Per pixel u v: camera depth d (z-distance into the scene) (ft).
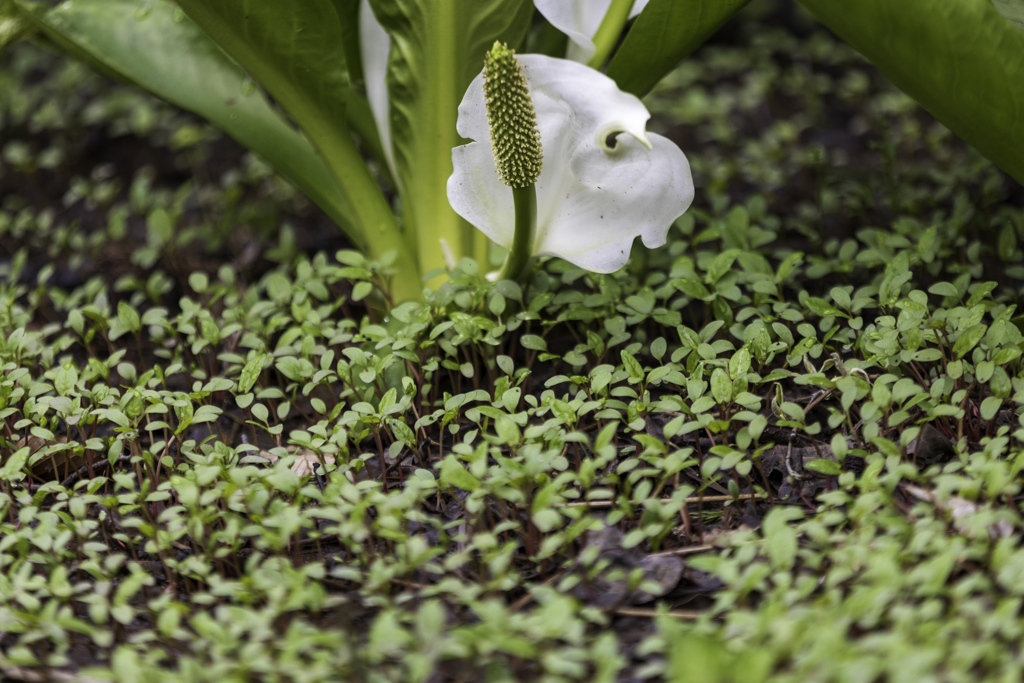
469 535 4.11
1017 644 3.90
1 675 3.98
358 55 4.57
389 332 4.42
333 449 4.15
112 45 4.55
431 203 4.43
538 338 4.31
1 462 4.27
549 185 4.29
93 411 4.25
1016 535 4.04
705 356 4.22
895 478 4.01
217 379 4.28
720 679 3.79
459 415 4.39
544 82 4.23
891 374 4.17
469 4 4.30
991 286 4.23
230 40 4.34
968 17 4.18
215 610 4.06
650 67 4.37
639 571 3.96
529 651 3.85
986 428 4.24
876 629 3.95
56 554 4.08
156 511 4.20
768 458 4.23
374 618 4.05
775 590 3.94
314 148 4.48
